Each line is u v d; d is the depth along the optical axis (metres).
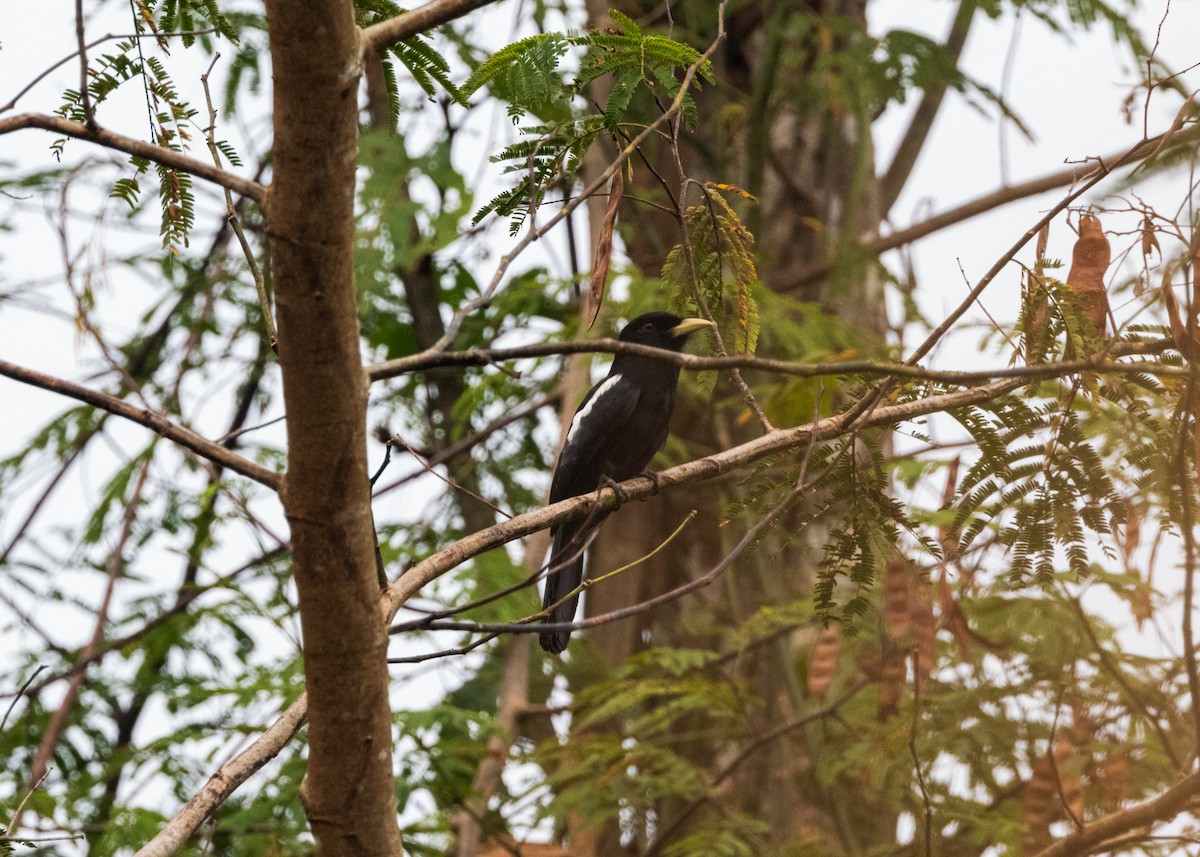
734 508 8.38
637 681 13.92
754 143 16.53
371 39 5.86
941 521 9.59
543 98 6.82
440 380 18.42
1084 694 10.48
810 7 18.67
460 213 14.92
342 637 5.74
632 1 15.03
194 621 15.66
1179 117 6.91
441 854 13.44
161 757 13.95
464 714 12.95
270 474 5.81
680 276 8.34
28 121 5.49
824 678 10.27
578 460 12.83
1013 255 7.26
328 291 5.37
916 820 11.38
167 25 6.82
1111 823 8.34
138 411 5.91
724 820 14.17
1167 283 7.20
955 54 16.92
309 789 5.97
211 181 5.45
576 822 13.93
